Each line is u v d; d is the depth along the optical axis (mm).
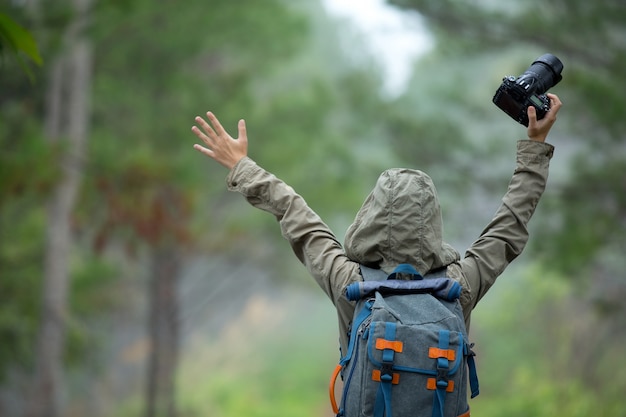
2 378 27719
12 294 26422
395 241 4418
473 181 20438
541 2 18375
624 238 17812
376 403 4109
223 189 31375
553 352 31859
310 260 4684
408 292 4324
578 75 16719
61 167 19203
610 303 20578
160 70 27969
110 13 22625
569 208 18031
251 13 28094
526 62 19469
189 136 28047
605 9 16875
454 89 23375
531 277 31750
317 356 57156
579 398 26812
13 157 16734
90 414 44750
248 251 34094
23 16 15180
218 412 45156
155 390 33906
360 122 22094
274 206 4855
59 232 24234
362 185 29406
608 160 18312
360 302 4359
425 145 20578
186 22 26750
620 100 16188
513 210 4711
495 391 37094
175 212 20875
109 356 44562
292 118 29875
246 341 61875
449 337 4137
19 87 22719
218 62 32594
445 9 18359
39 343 24672
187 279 51938
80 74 24094
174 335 34062
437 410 4098
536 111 4766
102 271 28594
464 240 23188
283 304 68750
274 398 48312
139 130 28031
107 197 19359
